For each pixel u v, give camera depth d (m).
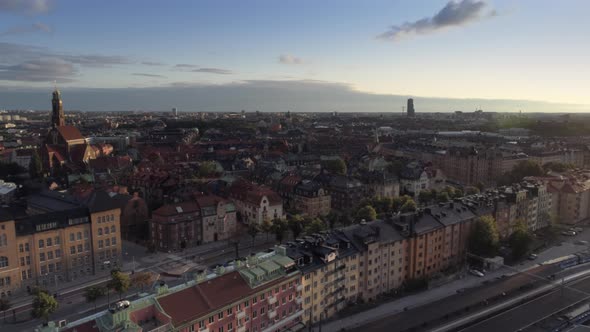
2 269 136.50
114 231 162.00
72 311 129.75
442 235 160.75
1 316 127.12
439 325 122.81
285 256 119.25
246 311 103.88
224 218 198.00
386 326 121.75
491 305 135.62
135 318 87.31
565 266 168.62
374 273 140.12
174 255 177.50
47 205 176.38
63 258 149.75
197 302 95.44
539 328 122.00
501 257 170.12
